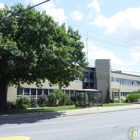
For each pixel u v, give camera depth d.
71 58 20.39
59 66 18.23
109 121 15.80
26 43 18.62
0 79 21.34
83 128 12.43
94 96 31.19
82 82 42.97
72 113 21.58
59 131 11.38
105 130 11.66
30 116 19.06
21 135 10.26
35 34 18.27
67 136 9.91
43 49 18.06
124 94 55.69
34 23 18.88
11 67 16.81
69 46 20.58
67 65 18.89
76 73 21.05
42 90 34.12
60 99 33.34
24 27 18.52
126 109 28.20
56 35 20.34
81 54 21.98
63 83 24.28
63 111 23.36
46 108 27.67
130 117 18.59
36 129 12.17
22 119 17.38
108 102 45.53
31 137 9.71
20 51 16.91
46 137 9.69
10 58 16.84
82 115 20.78
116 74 52.56
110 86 46.97
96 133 10.71
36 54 17.92
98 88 46.78
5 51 16.45
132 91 59.12
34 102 30.27
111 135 10.16
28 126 13.45
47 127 12.94
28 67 17.09
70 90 39.03
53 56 17.86
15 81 23.44
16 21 19.16
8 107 26.52
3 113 20.61
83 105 29.03
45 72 19.55
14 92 29.53
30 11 18.95
